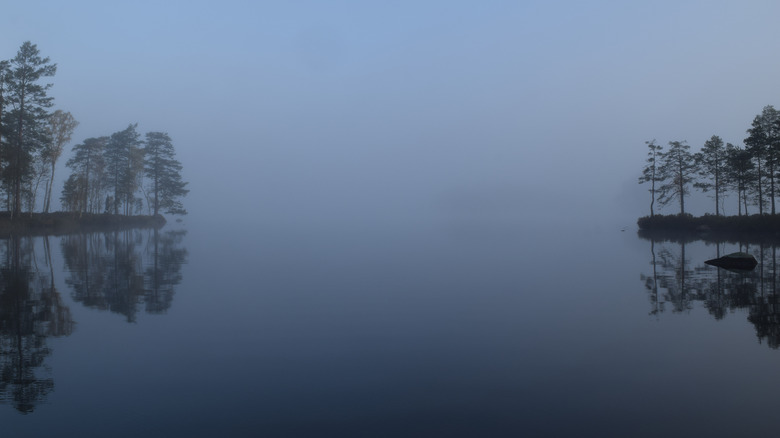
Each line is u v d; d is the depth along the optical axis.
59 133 48.69
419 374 6.23
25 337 7.91
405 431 4.56
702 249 26.47
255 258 22.00
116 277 15.41
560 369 6.39
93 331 8.38
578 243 31.31
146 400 5.31
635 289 13.16
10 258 20.59
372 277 15.88
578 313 10.09
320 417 4.88
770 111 40.31
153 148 67.56
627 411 5.00
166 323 9.08
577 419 4.81
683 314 9.81
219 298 11.84
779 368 6.31
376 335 8.28
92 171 56.28
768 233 38.69
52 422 4.72
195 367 6.47
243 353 7.15
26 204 51.91
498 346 7.54
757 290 12.66
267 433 4.50
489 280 15.17
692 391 5.55
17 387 5.68
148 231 46.34
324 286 13.94
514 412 5.00
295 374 6.22
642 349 7.29
